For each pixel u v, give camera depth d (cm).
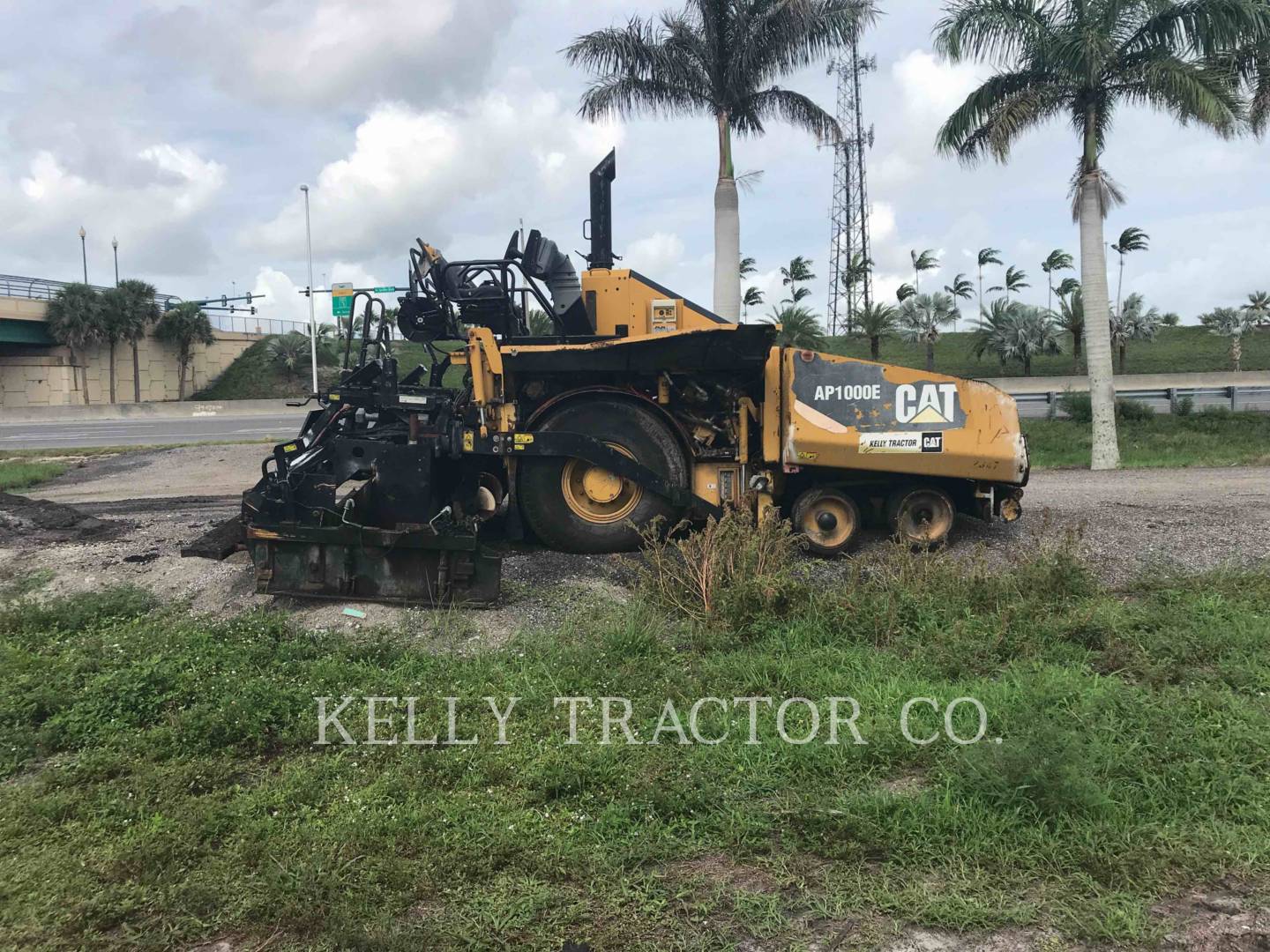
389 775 400
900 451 774
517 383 785
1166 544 821
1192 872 326
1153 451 1867
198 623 613
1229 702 455
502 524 841
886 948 289
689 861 339
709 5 1712
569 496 773
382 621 618
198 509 1185
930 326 3944
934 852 336
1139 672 512
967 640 550
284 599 665
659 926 298
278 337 5938
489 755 418
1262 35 1527
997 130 1672
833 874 327
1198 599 644
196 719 454
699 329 726
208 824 361
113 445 2416
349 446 717
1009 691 472
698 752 417
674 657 546
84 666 535
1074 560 674
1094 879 321
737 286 1798
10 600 701
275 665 536
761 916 303
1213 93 1538
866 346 4959
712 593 617
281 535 655
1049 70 1686
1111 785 372
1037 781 360
